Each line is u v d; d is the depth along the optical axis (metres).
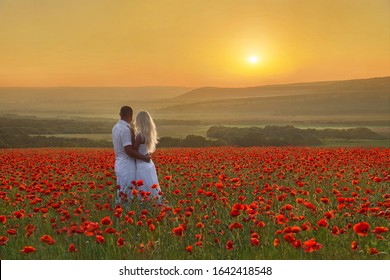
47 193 10.13
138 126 10.90
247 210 7.58
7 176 15.13
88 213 8.89
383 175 14.51
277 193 10.79
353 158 17.73
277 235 7.48
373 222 8.12
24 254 7.16
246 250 7.08
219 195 10.66
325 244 7.42
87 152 26.41
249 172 13.88
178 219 8.27
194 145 52.00
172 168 16.97
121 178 10.85
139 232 7.87
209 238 7.42
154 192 10.82
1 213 10.04
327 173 14.35
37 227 8.38
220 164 17.36
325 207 9.09
